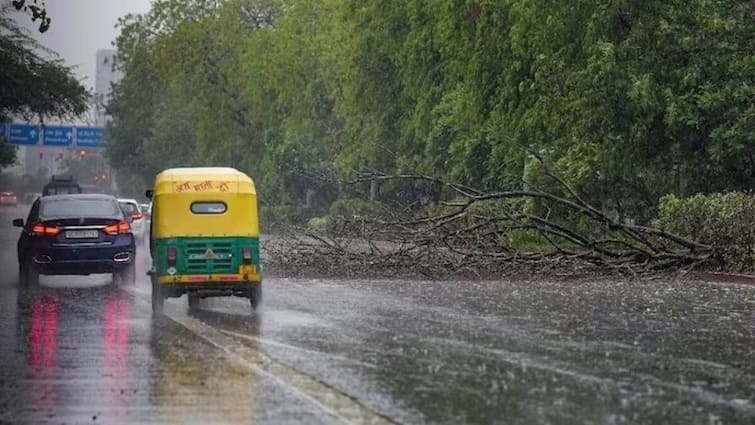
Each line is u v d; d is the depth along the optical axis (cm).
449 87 9794
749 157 6744
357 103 11300
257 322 3550
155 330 3338
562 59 7088
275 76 14012
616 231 5972
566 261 5416
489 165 9175
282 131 14400
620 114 6775
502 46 7906
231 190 3978
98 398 2177
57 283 5341
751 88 6569
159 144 19912
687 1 6744
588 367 2577
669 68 6744
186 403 2119
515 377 2428
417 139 10550
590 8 7031
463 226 5816
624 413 2017
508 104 7888
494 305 4091
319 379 2397
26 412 2031
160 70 15375
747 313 3831
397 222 5588
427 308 3981
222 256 3938
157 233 3947
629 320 3597
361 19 11050
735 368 2577
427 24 9938
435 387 2294
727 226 5591
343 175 12088
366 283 5119
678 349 2903
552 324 3475
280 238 7175
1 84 10425
